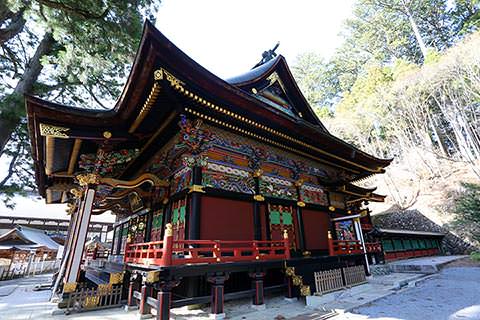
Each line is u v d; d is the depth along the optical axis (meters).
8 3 12.49
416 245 21.64
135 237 13.76
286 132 10.68
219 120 9.09
